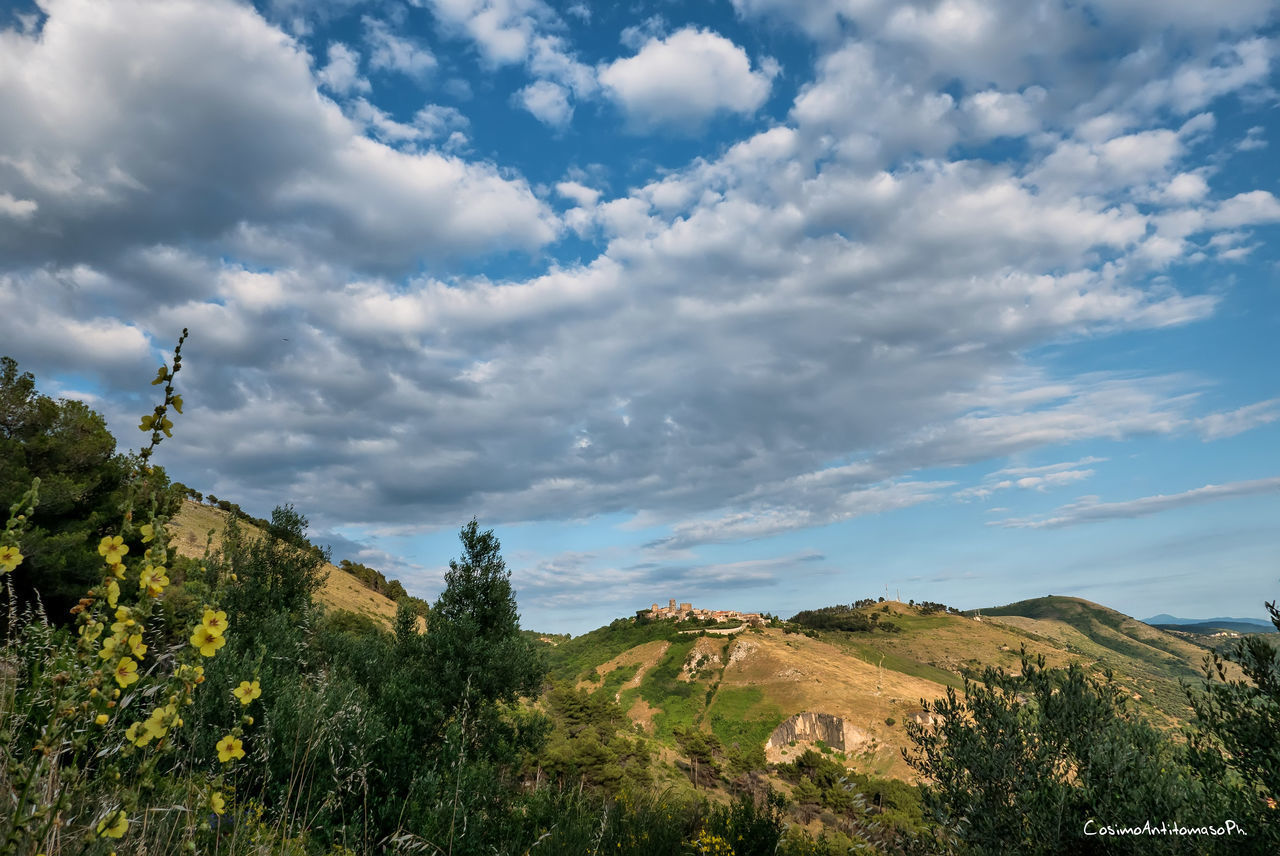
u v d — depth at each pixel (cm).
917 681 14800
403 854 646
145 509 253
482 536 2011
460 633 1781
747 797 919
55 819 224
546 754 3219
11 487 1959
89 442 2267
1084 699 591
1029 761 575
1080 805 546
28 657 292
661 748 7125
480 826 714
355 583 8525
